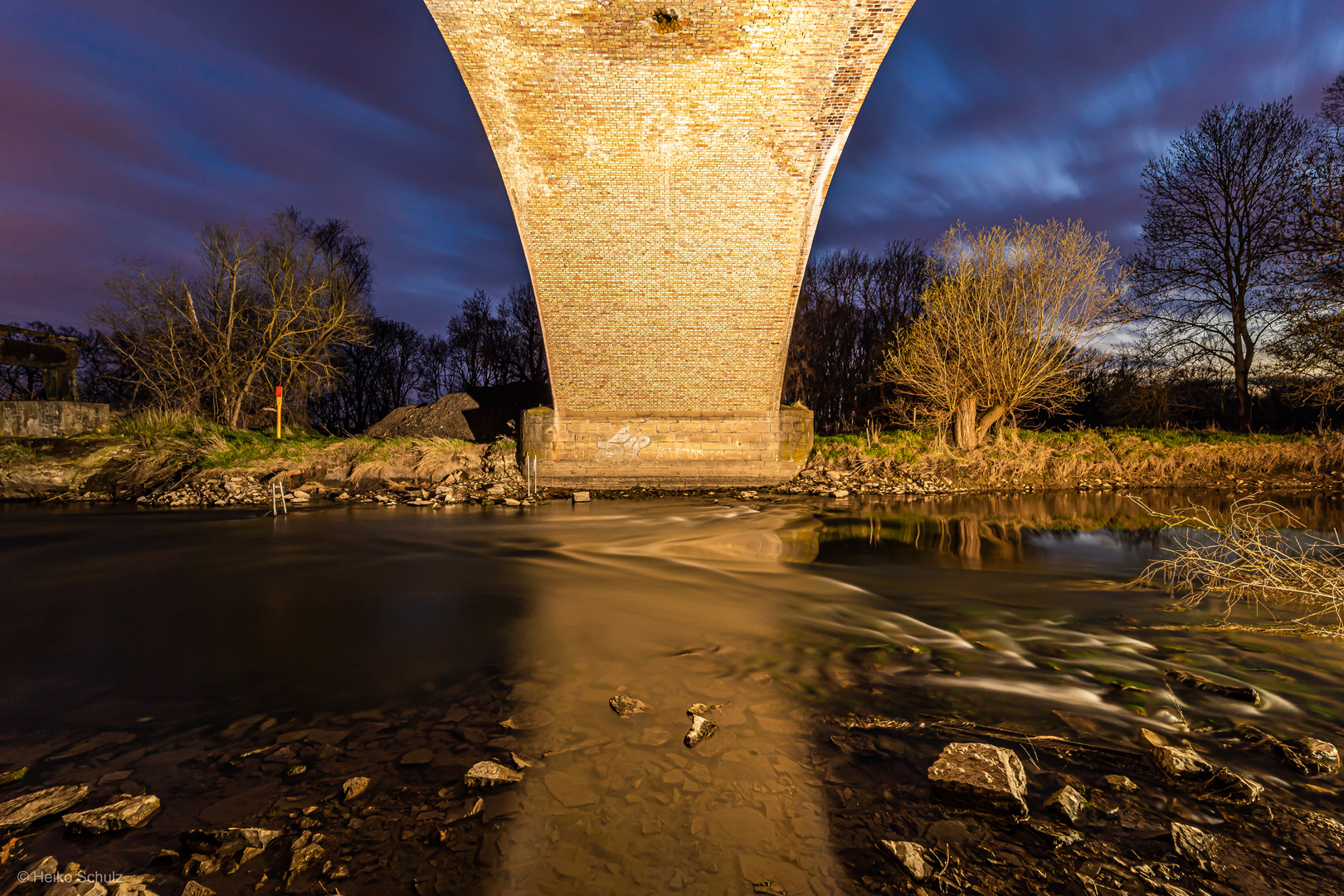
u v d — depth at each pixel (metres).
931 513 12.74
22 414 15.07
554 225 13.23
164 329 21.02
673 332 15.23
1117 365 22.11
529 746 3.41
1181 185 21.12
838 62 10.27
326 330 22.00
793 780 3.07
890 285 29.83
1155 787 2.98
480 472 16.30
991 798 2.81
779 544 9.71
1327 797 2.91
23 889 2.31
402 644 5.17
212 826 2.70
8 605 6.31
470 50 10.01
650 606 6.32
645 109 10.98
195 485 14.23
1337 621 5.39
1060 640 5.15
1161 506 13.20
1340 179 15.09
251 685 4.31
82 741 3.52
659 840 2.61
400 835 2.65
